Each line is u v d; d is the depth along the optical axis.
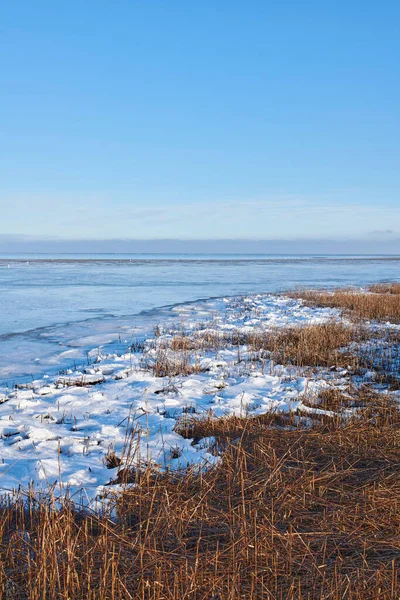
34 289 36.88
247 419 7.72
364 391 9.77
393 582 3.81
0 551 4.23
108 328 18.69
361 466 6.11
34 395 9.54
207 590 3.88
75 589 3.86
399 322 19.48
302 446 6.72
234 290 37.44
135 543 4.45
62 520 4.54
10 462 6.24
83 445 6.89
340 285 44.09
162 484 5.56
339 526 4.75
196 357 12.60
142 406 8.82
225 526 4.79
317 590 3.90
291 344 14.02
